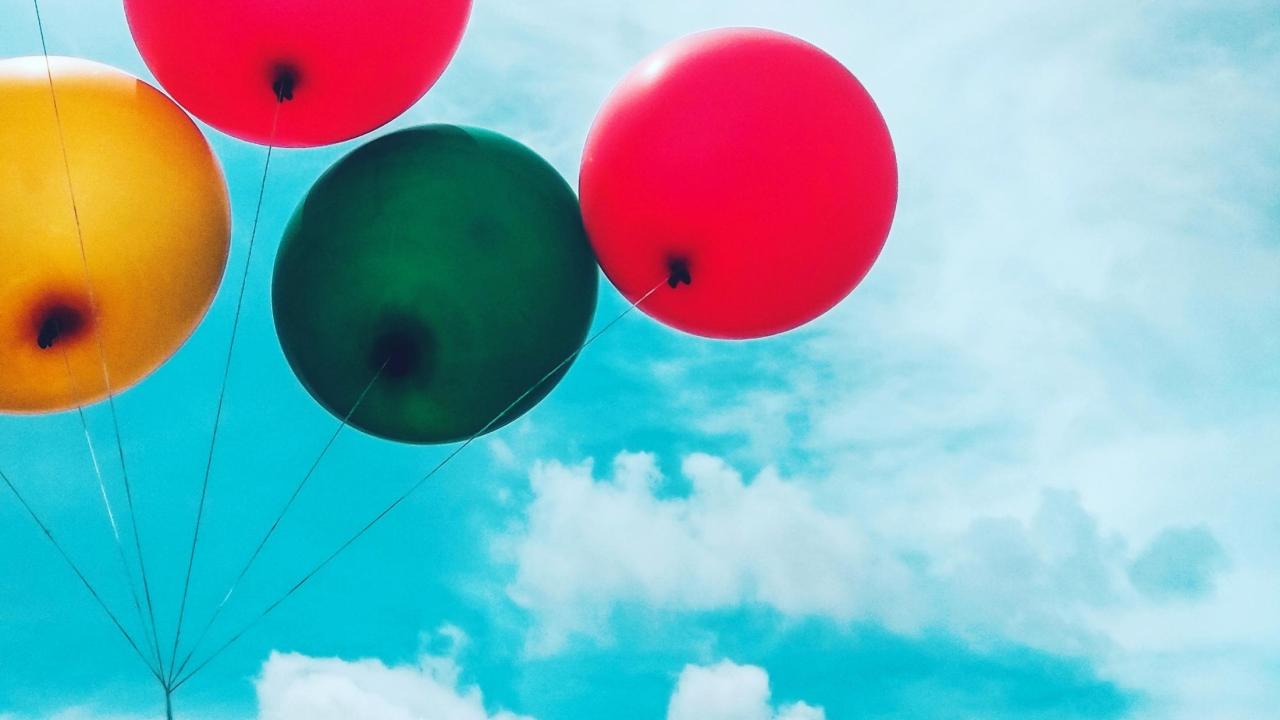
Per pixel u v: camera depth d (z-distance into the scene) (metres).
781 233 2.92
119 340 2.94
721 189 2.88
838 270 3.09
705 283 3.07
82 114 2.80
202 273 3.04
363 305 2.99
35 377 2.94
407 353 3.03
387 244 3.00
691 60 3.02
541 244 3.12
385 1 2.88
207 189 3.03
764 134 2.88
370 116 3.16
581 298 3.24
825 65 3.07
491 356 3.06
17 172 2.69
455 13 3.10
